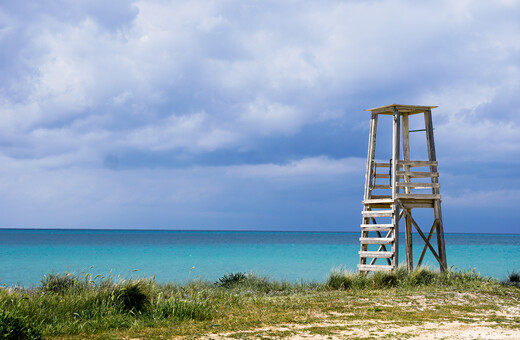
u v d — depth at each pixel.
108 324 9.78
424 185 20.39
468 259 44.94
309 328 9.43
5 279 25.53
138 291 12.01
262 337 8.62
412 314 11.19
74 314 10.50
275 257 46.75
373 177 21.73
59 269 31.11
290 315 11.00
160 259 42.50
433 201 20.84
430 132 21.08
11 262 37.41
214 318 10.73
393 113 20.66
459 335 8.79
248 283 19.89
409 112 22.06
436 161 20.75
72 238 110.75
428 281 17.53
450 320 10.40
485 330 9.31
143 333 9.09
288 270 32.56
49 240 93.44
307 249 65.88
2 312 8.73
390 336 8.67
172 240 106.06
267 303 12.80
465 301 13.30
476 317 10.87
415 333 8.96
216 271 31.53
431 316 10.91
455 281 17.11
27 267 32.91
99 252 52.41
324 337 8.64
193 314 10.91
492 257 48.44
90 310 10.82
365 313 11.30
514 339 8.43
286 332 9.03
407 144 22.48
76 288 12.81
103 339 8.51
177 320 10.40
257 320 10.34
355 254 53.34
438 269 19.92
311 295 14.78
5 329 8.37
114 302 11.38
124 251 55.19
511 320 10.50
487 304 12.92
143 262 38.75
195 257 45.81
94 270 30.95
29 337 8.46
